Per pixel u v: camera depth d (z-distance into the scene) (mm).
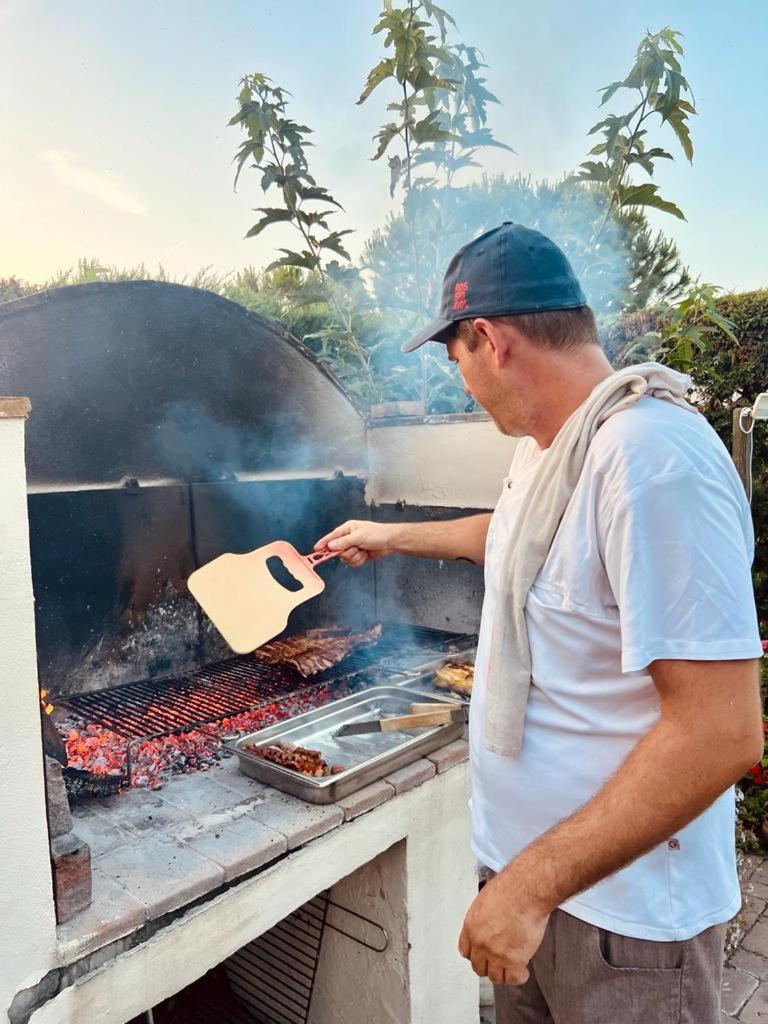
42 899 1147
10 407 1046
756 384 4867
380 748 1965
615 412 1074
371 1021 2061
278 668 2498
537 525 1153
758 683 950
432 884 1991
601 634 1102
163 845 1492
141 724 1921
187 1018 2346
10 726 1090
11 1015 1126
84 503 2189
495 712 1227
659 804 911
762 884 3262
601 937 1191
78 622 2209
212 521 2541
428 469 2943
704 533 944
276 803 1688
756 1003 2527
